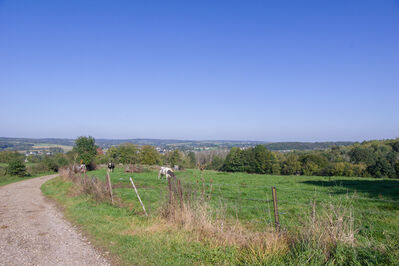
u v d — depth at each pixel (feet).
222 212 27.55
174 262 18.25
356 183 63.26
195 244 21.03
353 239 17.06
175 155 184.96
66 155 167.22
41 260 20.13
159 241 22.15
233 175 95.61
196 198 27.55
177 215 26.43
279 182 71.41
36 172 146.72
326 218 19.10
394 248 15.84
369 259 15.15
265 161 185.06
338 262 15.31
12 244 24.20
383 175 138.82
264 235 19.97
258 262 16.67
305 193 47.47
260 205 37.01
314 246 16.70
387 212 30.68
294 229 20.98
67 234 27.04
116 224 28.78
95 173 108.17
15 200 52.85
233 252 18.56
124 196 46.73
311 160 171.01
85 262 19.51
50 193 59.31
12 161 128.16
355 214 29.17
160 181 71.82
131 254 20.15
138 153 177.27
